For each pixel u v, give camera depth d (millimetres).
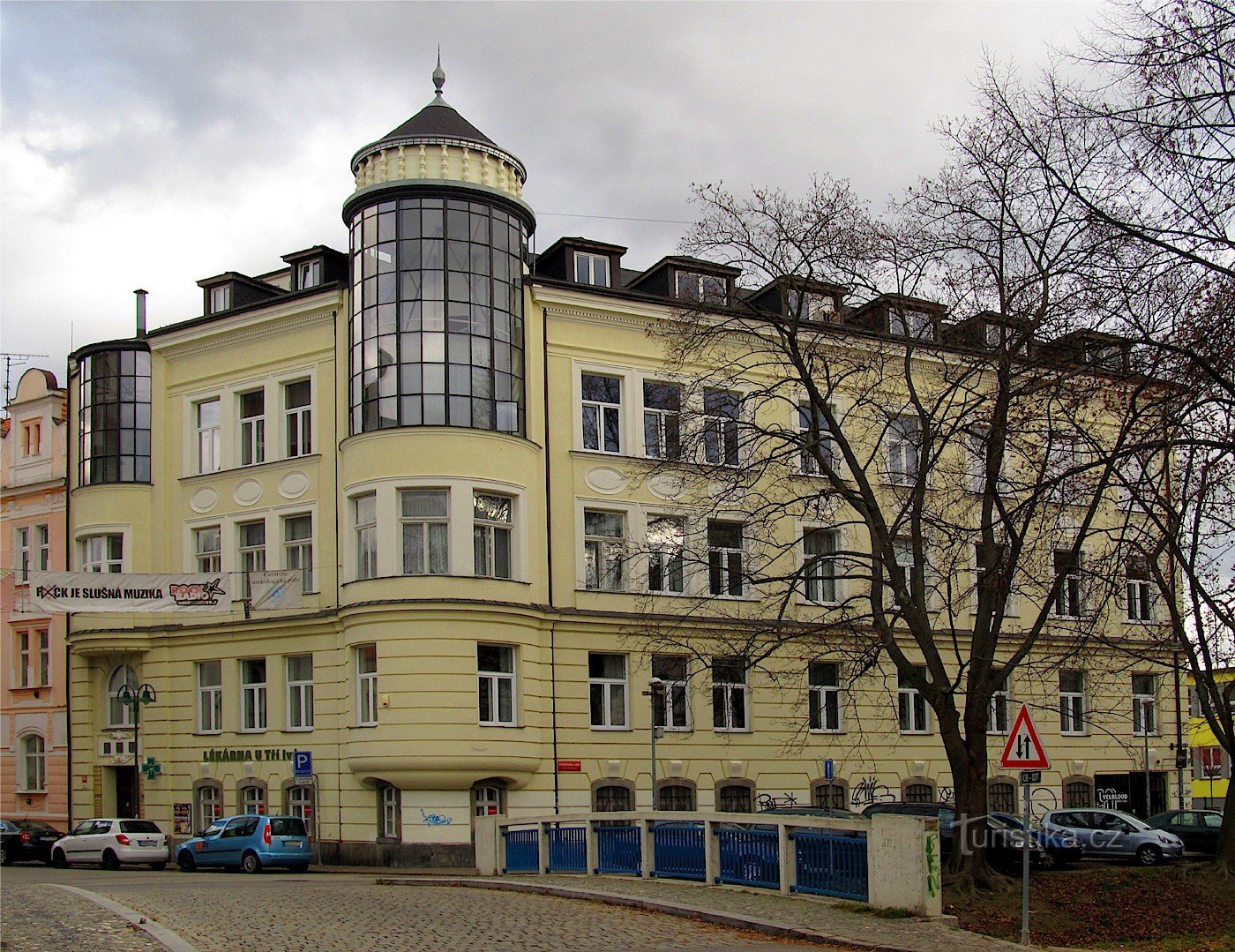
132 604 35062
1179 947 19953
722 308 27062
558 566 36875
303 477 38812
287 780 37719
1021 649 24656
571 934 17094
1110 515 38750
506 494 35688
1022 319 22609
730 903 19750
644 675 37531
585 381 38438
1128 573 24062
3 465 49281
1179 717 43750
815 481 39219
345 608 35156
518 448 36000
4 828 41625
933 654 24906
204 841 35375
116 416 42312
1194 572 24359
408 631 34094
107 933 15844
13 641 47625
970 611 42031
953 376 25781
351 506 35875
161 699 40594
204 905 20281
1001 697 34594
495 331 36219
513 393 36406
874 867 19188
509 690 35125
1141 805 44906
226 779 39062
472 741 33812
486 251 36500
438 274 35781
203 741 39688
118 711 42062
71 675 42938
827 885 20234
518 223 37500
